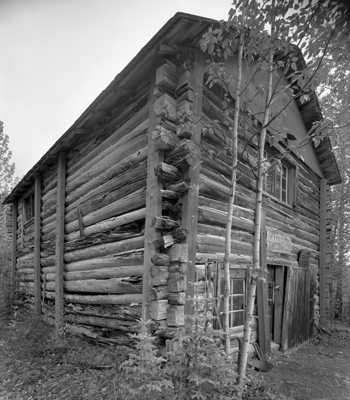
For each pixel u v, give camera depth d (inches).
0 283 347.3
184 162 131.6
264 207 203.0
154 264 126.2
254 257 100.7
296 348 208.1
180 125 123.2
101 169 184.2
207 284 135.1
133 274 146.8
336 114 118.3
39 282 266.7
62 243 220.7
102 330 167.8
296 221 252.4
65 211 227.5
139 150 153.3
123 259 154.5
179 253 123.6
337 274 371.2
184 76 135.9
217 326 139.5
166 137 125.1
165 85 135.8
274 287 209.5
